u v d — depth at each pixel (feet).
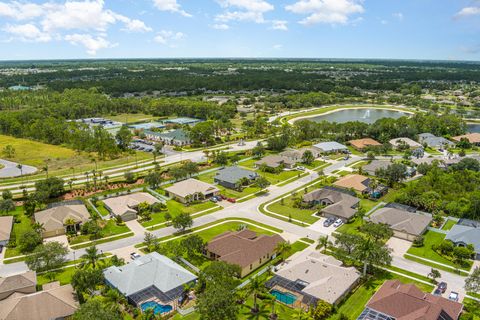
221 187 456.86
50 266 270.05
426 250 304.71
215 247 287.48
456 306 215.31
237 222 355.15
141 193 406.62
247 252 274.57
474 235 306.14
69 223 328.08
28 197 387.34
